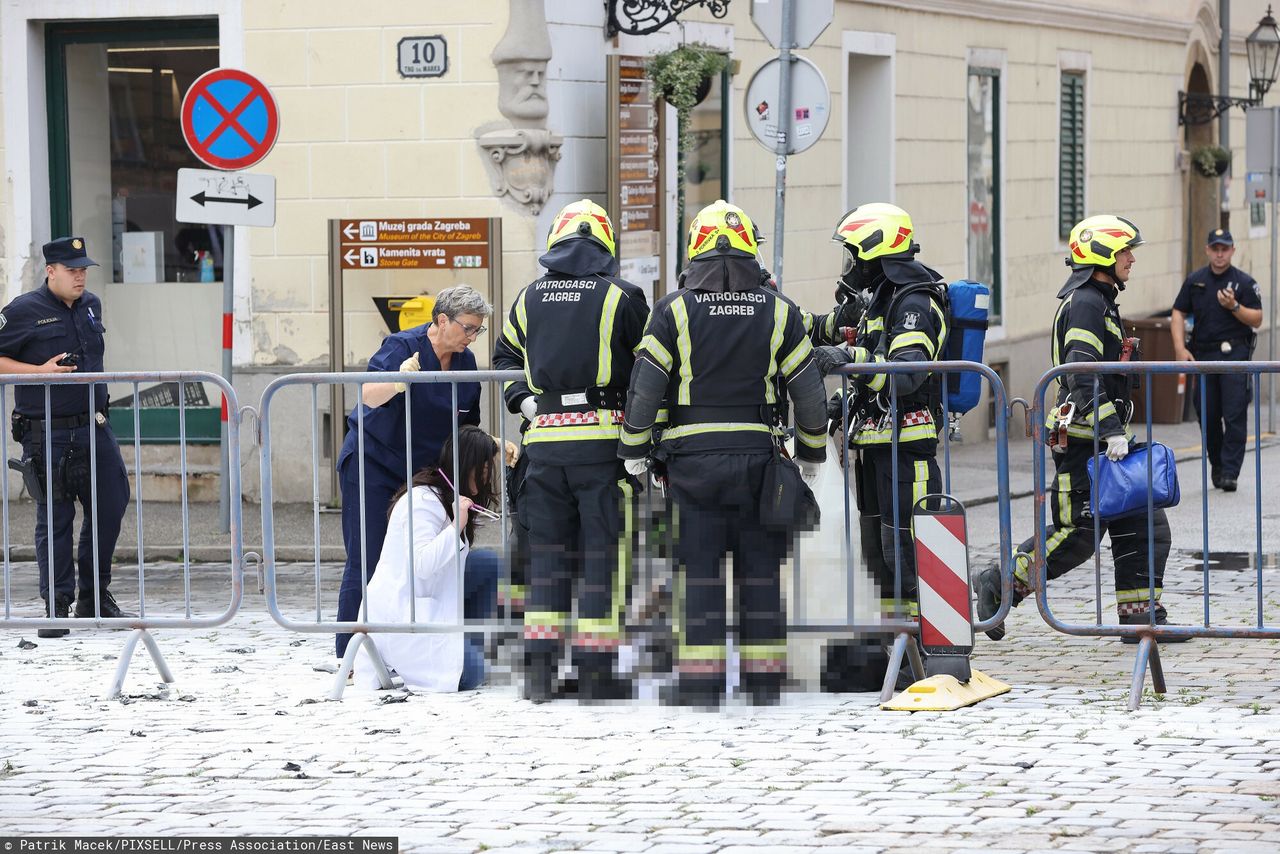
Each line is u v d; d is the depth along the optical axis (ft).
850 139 77.10
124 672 33.88
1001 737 28.94
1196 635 31.60
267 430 33.76
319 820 24.84
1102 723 29.91
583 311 31.63
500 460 34.40
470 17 57.93
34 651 38.81
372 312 59.06
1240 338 62.80
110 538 42.06
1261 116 84.79
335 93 59.06
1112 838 23.22
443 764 27.91
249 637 40.01
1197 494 62.64
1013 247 88.69
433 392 34.88
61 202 61.93
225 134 51.83
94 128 61.93
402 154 58.75
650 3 60.75
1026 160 89.81
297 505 59.57
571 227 32.22
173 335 62.13
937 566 31.63
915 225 79.30
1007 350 87.25
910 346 32.09
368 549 35.53
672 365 30.45
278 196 59.82
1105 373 32.96
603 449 31.73
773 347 30.32
